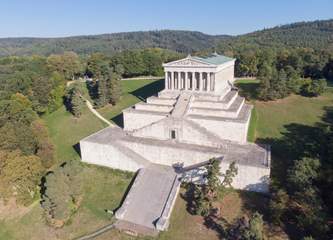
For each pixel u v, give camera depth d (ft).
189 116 230.68
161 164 216.13
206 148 208.64
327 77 397.39
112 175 216.13
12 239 179.63
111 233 167.53
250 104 286.46
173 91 262.88
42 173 218.18
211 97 247.29
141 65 469.57
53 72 431.84
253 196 177.78
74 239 168.14
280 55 418.31
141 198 187.11
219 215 167.63
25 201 200.85
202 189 184.14
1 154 207.82
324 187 160.15
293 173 163.12
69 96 373.40
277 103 285.84
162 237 160.25
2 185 198.59
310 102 283.18
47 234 176.45
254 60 411.54
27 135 236.84
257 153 199.72
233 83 333.01
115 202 190.90
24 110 300.61
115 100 346.33
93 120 320.70
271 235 151.12
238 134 216.54
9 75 417.49
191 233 160.25
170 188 189.88
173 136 225.35
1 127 253.44
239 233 153.58
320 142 200.54
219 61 273.13
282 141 222.28
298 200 157.48
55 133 307.17
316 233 140.77
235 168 172.14
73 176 189.47
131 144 223.71
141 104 257.75
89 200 195.72
